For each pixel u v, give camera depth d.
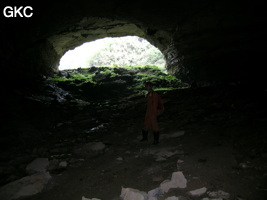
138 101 11.62
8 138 6.29
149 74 18.38
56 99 11.28
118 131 7.31
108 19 15.40
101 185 3.88
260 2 11.64
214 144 5.07
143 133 5.89
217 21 13.34
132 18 14.33
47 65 16.16
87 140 6.66
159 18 14.28
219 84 13.20
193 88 12.89
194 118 7.55
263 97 9.16
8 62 11.25
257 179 3.41
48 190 3.87
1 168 4.73
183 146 5.21
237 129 5.82
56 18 12.66
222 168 3.88
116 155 5.25
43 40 14.50
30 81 12.44
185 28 14.60
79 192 3.71
